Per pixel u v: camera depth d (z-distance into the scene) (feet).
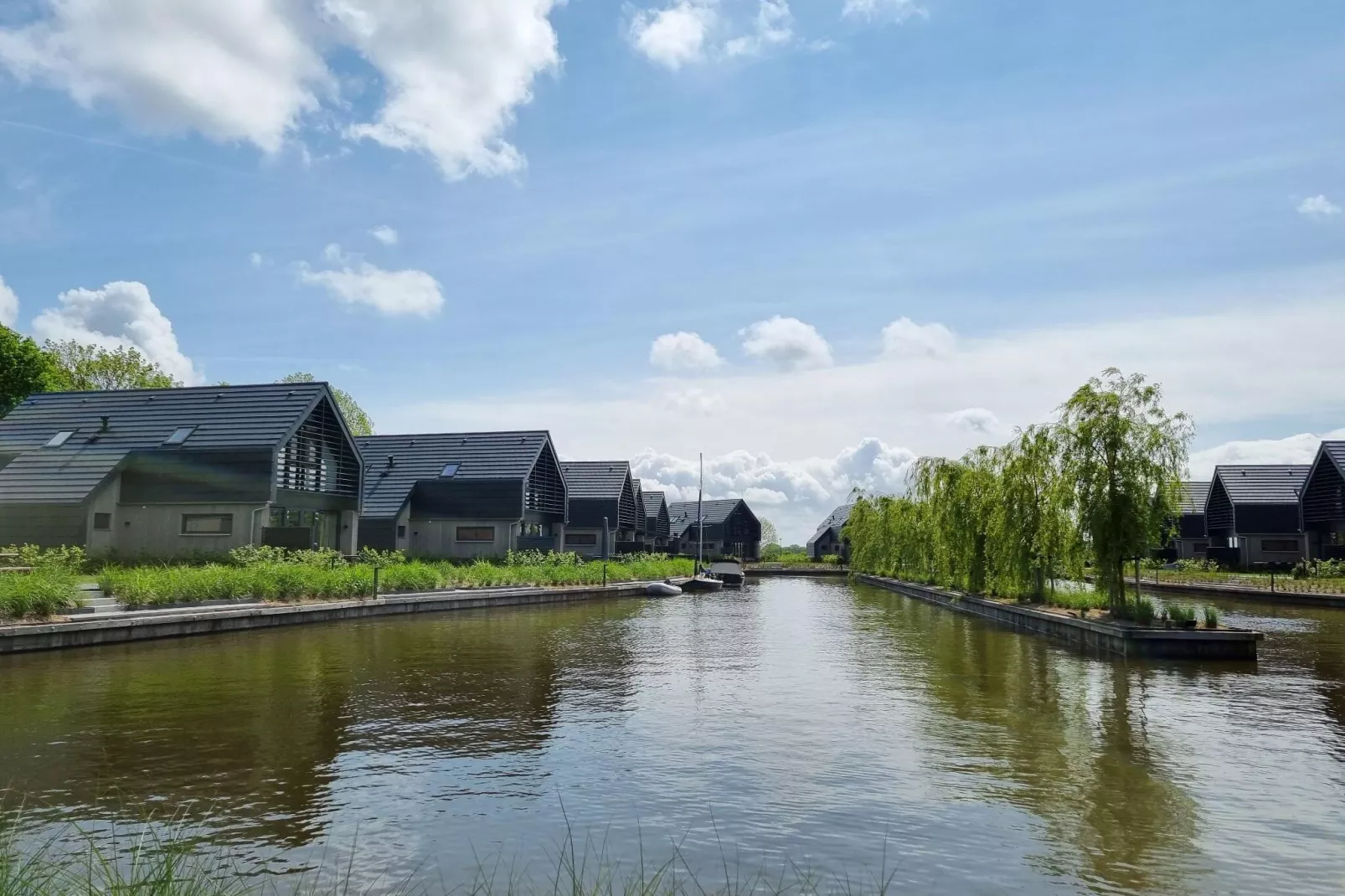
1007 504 77.97
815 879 18.38
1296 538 160.45
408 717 33.47
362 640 57.21
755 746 29.37
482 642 57.31
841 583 167.32
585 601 103.35
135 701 35.47
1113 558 58.59
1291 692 40.19
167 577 60.34
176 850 19.38
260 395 96.27
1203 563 154.20
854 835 21.01
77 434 92.79
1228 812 22.88
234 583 63.93
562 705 36.19
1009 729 32.12
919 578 127.54
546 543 131.85
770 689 40.45
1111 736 31.14
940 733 31.53
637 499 200.85
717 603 103.91
